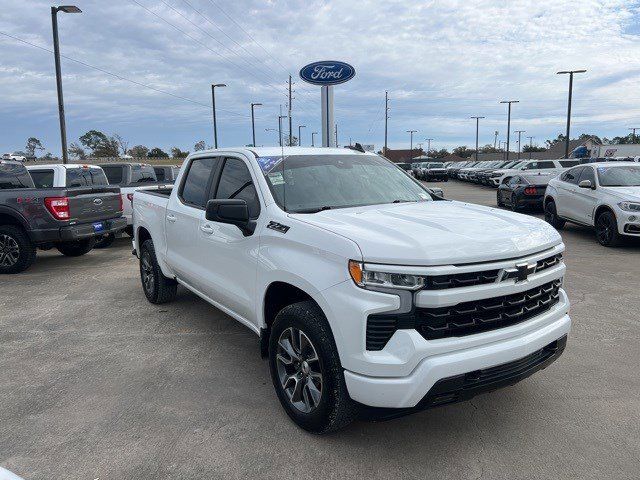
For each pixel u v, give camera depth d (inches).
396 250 107.3
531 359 122.0
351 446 122.6
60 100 781.9
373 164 183.3
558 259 132.6
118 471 114.2
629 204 371.6
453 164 2251.5
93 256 404.8
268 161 160.4
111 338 201.2
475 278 109.7
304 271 120.9
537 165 1123.9
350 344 109.3
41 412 141.6
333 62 705.0
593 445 121.7
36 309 243.6
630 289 263.3
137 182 474.3
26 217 319.9
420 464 115.3
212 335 202.8
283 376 135.1
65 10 755.4
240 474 112.5
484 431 128.7
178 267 204.2
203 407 143.6
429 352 105.1
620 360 171.8
